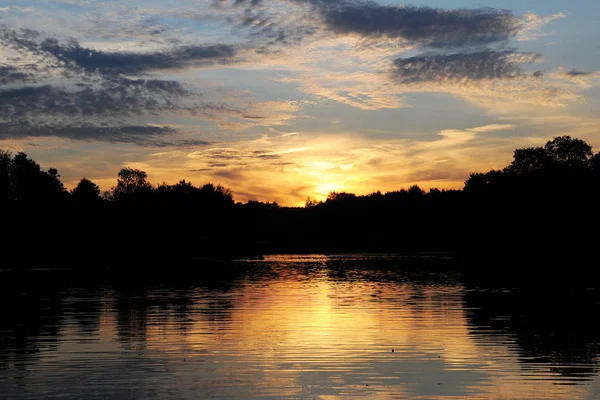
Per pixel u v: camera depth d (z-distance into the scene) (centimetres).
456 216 15312
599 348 2014
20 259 10344
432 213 18275
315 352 1961
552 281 4966
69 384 1587
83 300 3669
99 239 11906
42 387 1560
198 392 1512
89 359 1877
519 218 10331
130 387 1556
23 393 1509
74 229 11481
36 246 10862
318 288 4488
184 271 7256
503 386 1558
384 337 2220
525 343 2100
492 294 3862
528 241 10250
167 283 5181
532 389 1530
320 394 1495
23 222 10881
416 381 1608
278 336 2252
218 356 1911
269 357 1891
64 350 2017
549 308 3081
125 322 2644
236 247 16562
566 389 1528
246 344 2098
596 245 9312
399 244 18688
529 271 6475
